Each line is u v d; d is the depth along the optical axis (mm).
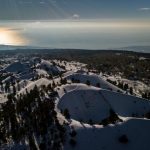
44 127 126125
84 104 160875
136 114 165250
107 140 117625
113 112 156375
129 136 120375
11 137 132625
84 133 119875
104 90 174875
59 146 115188
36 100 162125
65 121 128750
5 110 167875
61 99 157250
